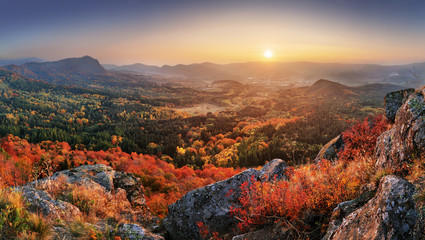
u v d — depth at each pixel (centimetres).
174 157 13625
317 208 478
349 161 792
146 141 16588
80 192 746
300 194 510
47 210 517
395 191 327
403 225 285
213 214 702
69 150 12125
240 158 10994
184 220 741
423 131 433
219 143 16362
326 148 1040
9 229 400
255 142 13062
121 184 1030
